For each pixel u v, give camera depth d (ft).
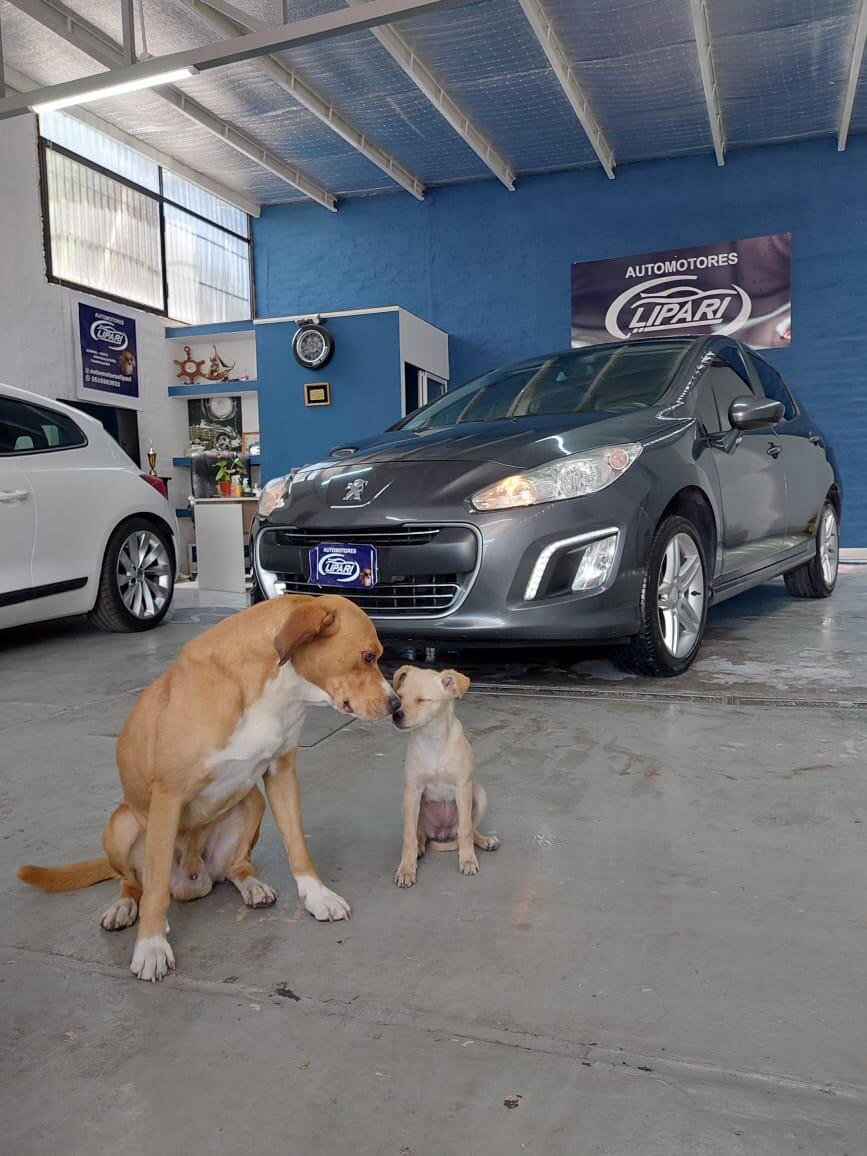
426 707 5.45
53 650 14.69
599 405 12.09
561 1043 3.88
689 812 6.61
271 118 27.73
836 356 29.76
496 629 9.50
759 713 9.27
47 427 15.05
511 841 6.20
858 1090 3.53
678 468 10.77
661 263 31.17
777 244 29.94
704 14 21.99
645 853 5.91
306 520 10.52
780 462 14.70
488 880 5.60
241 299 35.47
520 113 27.45
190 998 4.34
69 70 25.09
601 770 7.60
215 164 31.42
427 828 6.14
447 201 33.27
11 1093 3.64
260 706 4.83
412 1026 4.04
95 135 28.68
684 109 27.25
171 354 32.37
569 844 6.11
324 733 9.07
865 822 6.34
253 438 32.81
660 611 10.62
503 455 10.18
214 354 32.73
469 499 9.70
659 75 25.07
